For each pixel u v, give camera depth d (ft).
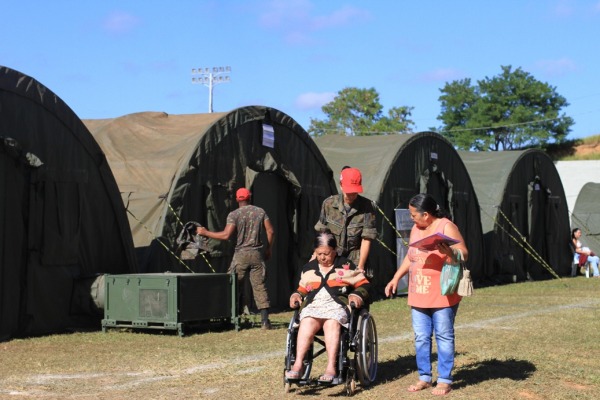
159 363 30.91
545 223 92.68
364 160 68.80
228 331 41.11
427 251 25.59
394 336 39.50
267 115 54.49
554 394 25.14
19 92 40.11
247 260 41.98
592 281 85.92
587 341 37.11
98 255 44.21
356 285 25.91
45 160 41.16
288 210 57.88
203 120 54.24
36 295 40.37
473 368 29.78
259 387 26.08
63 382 27.04
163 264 46.03
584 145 266.36
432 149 73.26
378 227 65.05
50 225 41.22
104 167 44.60
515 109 267.80
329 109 276.21
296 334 26.20
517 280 85.51
